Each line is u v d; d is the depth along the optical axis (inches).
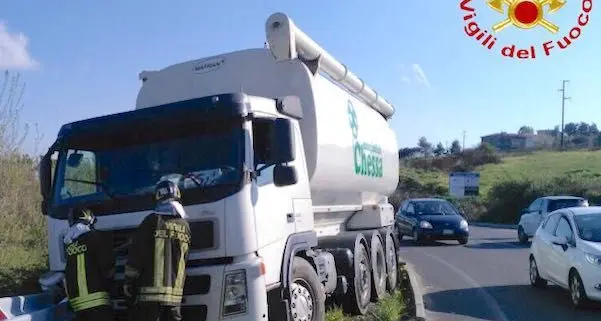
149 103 337.1
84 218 225.6
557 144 3927.2
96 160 249.6
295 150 255.6
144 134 246.4
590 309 403.5
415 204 989.8
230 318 218.7
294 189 275.4
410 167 3122.5
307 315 277.3
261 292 222.4
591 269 384.8
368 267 402.9
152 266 211.5
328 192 354.0
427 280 553.6
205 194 227.6
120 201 238.2
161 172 239.1
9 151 475.5
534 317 385.1
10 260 409.1
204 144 237.6
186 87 333.7
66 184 250.5
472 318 386.3
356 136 399.2
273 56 315.3
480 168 3006.9
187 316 221.1
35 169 514.3
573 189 1578.5
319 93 328.5
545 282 489.4
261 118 246.8
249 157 234.1
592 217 431.2
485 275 578.6
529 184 1697.8
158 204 220.8
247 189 229.5
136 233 218.7
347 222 440.8
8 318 205.2
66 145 256.4
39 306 231.0
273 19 310.0
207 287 220.5
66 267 220.4
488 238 1071.0
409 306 421.4
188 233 219.9
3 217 451.2
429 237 911.7
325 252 346.3
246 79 324.8
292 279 268.1
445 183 2395.4
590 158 2999.5
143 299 209.6
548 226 478.9
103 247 221.0
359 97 458.6
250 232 226.5
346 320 357.4
